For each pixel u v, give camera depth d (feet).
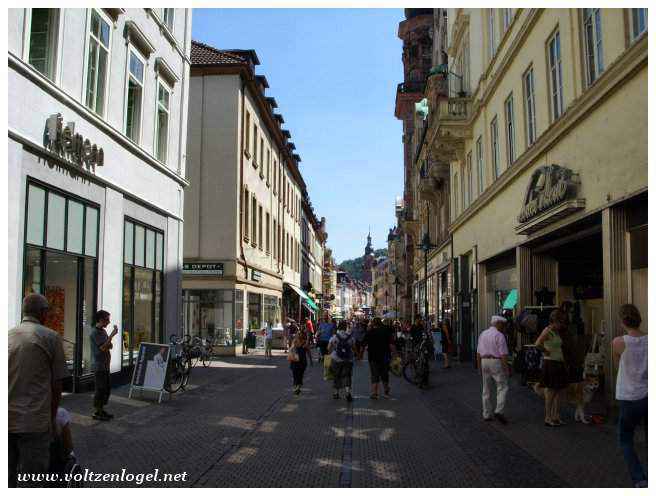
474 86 74.69
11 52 34.50
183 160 65.82
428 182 109.40
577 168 40.11
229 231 92.68
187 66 67.00
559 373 31.50
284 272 147.74
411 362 55.83
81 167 42.70
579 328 42.22
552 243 48.19
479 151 73.92
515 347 56.44
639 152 31.24
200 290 92.32
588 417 32.94
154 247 58.39
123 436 29.19
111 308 48.29
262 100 109.09
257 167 109.91
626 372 19.88
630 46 31.01
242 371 65.57
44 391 15.47
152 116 57.36
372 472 22.65
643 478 19.43
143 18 54.85
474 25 74.64
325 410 38.42
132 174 52.60
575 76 40.63
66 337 42.70
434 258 116.37
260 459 24.68
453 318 90.48
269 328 88.38
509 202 57.98
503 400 32.99
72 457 16.24
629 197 32.45
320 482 21.24
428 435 29.86
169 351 41.78
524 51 52.90
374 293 498.28
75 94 42.55
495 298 67.62
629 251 34.45
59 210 40.63
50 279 40.52
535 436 29.01
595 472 22.15
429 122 88.02
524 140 53.21
